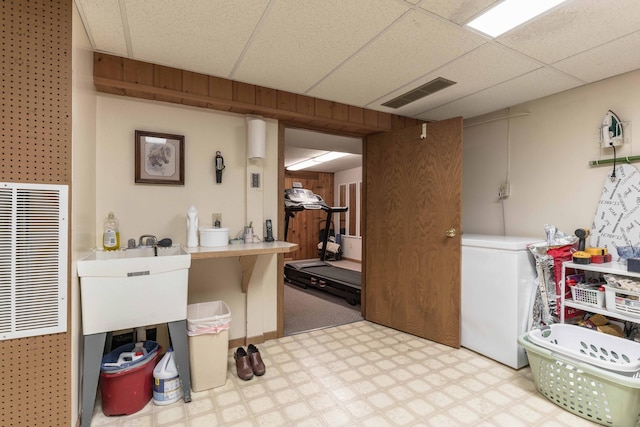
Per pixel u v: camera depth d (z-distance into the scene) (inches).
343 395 76.5
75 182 59.7
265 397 75.8
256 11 62.2
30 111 54.4
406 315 118.0
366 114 121.0
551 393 73.1
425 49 76.7
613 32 68.6
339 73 90.5
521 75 91.0
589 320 88.3
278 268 113.4
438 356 98.0
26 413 54.9
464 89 101.3
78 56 62.0
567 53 78.1
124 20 65.2
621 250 85.3
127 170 89.4
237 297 106.0
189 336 77.2
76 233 61.2
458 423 66.1
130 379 68.8
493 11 61.6
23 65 53.9
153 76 85.3
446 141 106.5
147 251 83.0
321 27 67.7
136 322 68.6
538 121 110.3
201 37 72.0
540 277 91.7
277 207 113.1
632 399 61.0
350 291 159.9
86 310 63.2
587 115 97.7
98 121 85.5
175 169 95.0
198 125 99.0
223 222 103.1
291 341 110.1
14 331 53.7
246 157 106.4
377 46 75.5
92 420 66.7
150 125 92.1
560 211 104.0
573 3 59.0
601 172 94.6
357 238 285.3
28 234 54.5
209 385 79.2
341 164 270.1
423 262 112.7
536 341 77.0
